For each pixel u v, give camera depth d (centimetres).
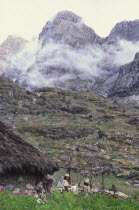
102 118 11456
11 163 1491
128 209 1084
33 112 11725
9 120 9606
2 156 1512
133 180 3481
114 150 5988
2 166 1452
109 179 3372
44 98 14175
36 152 1745
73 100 14925
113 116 11638
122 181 3372
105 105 14962
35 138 7519
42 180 1673
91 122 10731
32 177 1627
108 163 4219
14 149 1619
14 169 1516
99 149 5769
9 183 1518
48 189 1695
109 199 1270
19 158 1549
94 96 16900
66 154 4962
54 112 12294
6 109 10956
